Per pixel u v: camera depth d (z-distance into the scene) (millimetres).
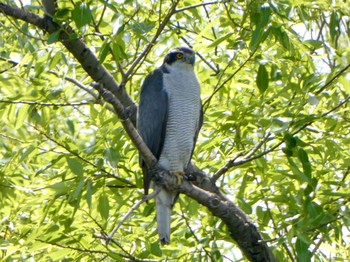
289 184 11562
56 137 11000
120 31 9164
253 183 12391
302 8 10992
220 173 11266
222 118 11609
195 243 11703
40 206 12117
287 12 10398
